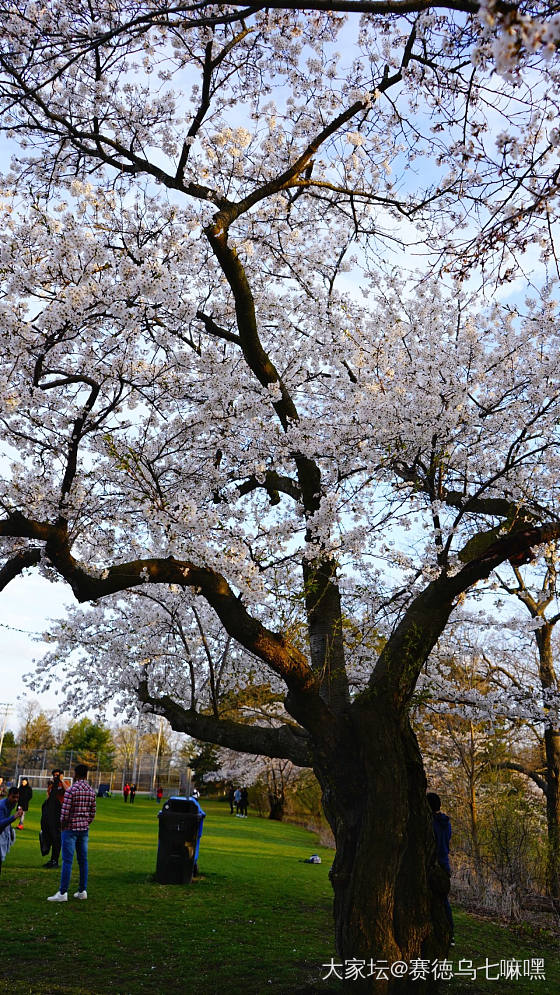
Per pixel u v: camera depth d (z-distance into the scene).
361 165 7.77
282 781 31.69
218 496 7.88
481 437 7.73
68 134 6.81
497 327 8.76
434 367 7.39
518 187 4.53
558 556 7.23
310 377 8.53
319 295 8.35
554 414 7.46
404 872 5.80
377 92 6.45
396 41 6.48
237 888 11.16
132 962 6.83
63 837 9.19
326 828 23.84
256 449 7.68
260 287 8.72
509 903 11.75
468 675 12.03
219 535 6.75
